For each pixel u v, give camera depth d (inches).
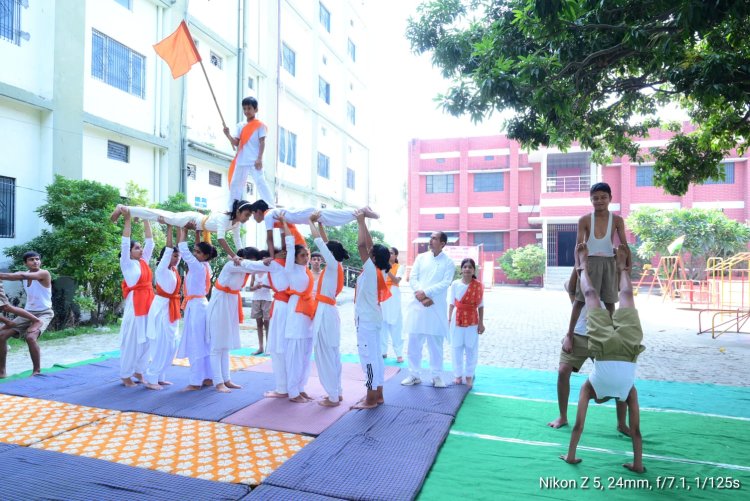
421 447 157.2
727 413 203.9
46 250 374.3
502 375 267.4
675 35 223.9
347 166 1138.0
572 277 180.1
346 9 1103.6
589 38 250.7
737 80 237.5
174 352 233.1
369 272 201.3
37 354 246.8
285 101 835.4
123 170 505.0
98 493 125.0
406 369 276.5
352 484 131.1
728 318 536.7
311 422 181.3
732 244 813.9
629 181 1059.9
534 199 1160.8
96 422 178.4
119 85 496.4
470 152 1195.3
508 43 285.7
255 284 317.7
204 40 625.0
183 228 227.1
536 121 338.3
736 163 1001.5
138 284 227.5
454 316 243.8
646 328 476.1
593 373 149.2
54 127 414.9
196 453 152.1
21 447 153.8
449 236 1206.9
